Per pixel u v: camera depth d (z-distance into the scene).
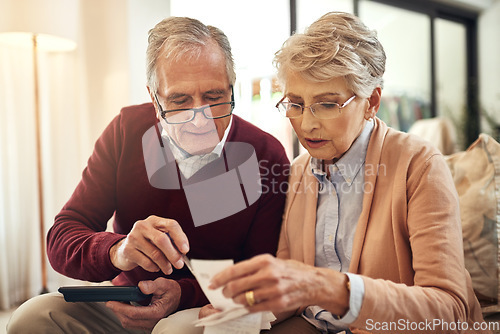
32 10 2.22
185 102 1.09
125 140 1.23
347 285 0.76
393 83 4.04
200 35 1.09
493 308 1.12
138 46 1.76
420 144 0.96
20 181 2.39
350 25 0.92
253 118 1.33
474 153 1.27
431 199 0.88
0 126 2.31
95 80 1.90
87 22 1.88
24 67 2.39
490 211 1.17
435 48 4.38
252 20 1.50
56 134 2.39
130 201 1.21
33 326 1.01
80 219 1.19
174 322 0.94
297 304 0.72
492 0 4.85
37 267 2.44
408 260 0.91
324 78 0.88
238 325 0.85
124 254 0.95
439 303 0.77
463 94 4.80
